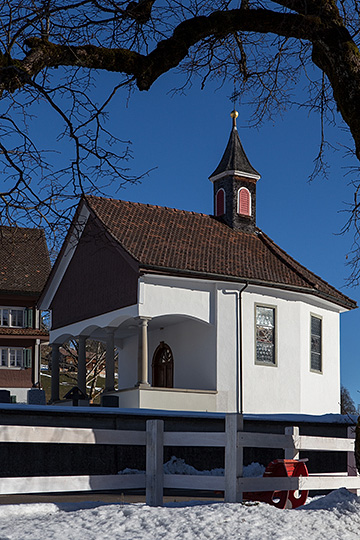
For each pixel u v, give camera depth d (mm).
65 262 30344
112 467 17328
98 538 7852
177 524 8375
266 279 27297
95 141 11836
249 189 31609
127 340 32375
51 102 11023
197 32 11914
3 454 16094
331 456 21156
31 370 38969
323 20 11594
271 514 8938
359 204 12711
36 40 10969
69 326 29812
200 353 26906
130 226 27828
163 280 25469
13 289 38719
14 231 12609
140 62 11820
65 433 9656
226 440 9758
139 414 19234
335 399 30344
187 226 29547
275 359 27578
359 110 11484
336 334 31109
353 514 9359
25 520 8820
